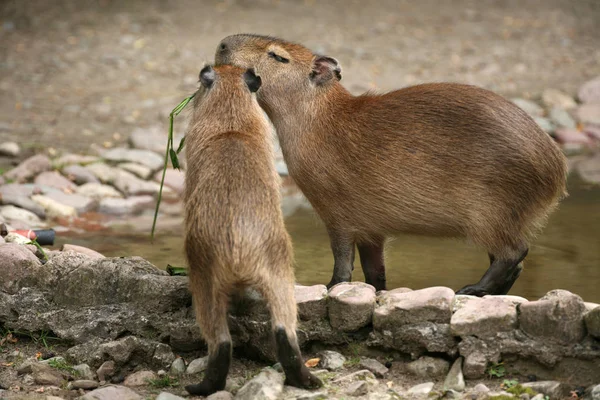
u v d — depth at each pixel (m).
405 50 25.19
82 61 23.62
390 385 7.93
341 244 9.89
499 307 8.02
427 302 8.10
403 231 9.68
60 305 9.01
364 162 9.54
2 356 8.81
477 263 11.88
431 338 8.05
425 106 9.47
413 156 9.36
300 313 8.50
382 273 10.16
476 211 9.27
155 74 22.62
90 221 14.20
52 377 8.22
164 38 25.73
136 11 28.64
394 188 9.45
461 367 7.94
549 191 9.31
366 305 8.31
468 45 25.88
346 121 9.78
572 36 27.09
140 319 8.71
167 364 8.50
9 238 10.58
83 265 9.00
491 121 9.20
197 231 7.73
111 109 20.05
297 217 14.41
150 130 18.30
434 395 7.62
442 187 9.30
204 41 25.45
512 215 9.24
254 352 8.53
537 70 23.78
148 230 13.70
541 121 19.70
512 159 9.10
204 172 8.02
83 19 27.59
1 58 23.70
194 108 9.17
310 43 25.41
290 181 16.56
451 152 9.24
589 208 14.43
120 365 8.48
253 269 7.57
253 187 7.86
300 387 7.75
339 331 8.41
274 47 10.20
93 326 8.77
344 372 8.17
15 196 14.25
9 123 18.91
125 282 8.87
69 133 18.44
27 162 15.69
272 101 10.12
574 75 23.28
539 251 12.25
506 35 27.00
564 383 7.67
